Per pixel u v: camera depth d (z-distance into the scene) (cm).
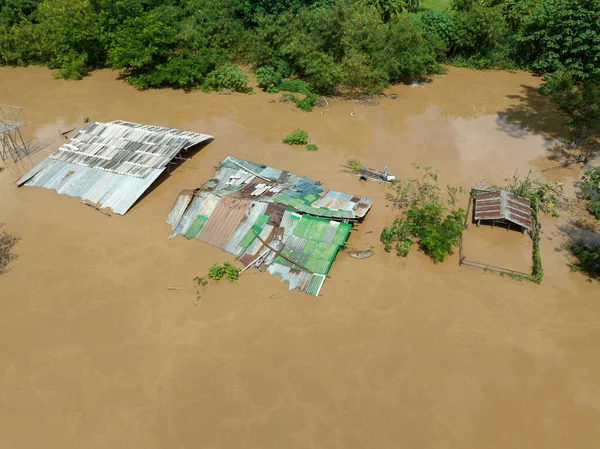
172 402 1558
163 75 3631
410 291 1934
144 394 1583
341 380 1619
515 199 2298
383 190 2505
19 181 2595
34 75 4072
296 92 3650
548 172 2697
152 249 2145
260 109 3419
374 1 4306
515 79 4006
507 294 1920
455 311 1852
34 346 1741
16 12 4416
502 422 1498
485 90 3797
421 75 4047
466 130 3170
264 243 2084
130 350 1722
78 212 2386
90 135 2875
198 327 1797
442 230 2081
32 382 1623
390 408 1538
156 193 2512
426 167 2725
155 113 3375
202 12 4100
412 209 2234
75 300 1909
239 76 3634
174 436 1468
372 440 1454
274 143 2970
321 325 1800
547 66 4047
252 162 2664
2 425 1502
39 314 1855
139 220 2325
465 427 1487
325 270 1964
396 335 1764
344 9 3688
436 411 1530
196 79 3834
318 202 2258
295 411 1530
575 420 1502
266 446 1440
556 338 1752
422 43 3772
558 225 2288
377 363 1670
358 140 3014
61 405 1556
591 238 2197
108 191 2473
